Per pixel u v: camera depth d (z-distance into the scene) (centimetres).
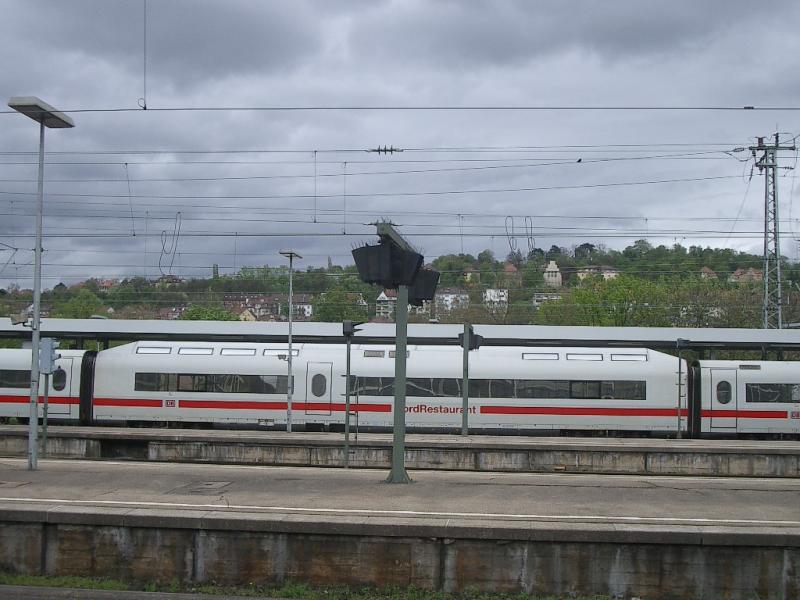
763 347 3388
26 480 1505
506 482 1523
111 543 1130
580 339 3416
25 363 3397
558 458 2538
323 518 1105
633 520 1139
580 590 1057
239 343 3453
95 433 2769
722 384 3262
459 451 2552
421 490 1401
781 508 1269
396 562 1077
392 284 1487
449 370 3291
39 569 1141
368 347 3356
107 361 3378
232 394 3325
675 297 6469
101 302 7538
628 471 2516
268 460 2652
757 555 1039
